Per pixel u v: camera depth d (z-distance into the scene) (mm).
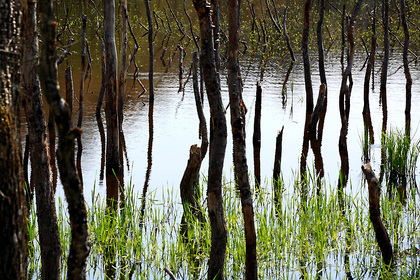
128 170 12156
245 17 37906
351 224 8953
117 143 11773
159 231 8961
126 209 9070
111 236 8391
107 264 7742
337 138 14469
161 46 28516
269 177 11719
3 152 3467
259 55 27125
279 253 7680
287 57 26562
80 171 12055
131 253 7918
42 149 6223
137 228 8781
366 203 9992
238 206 9336
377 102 18062
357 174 11852
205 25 6168
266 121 16078
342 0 40188
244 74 22766
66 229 8453
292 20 35750
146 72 22781
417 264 7441
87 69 22016
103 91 15555
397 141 11516
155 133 14773
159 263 7766
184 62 24859
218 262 6684
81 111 13844
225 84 20234
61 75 20953
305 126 15609
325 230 8320
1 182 3469
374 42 16266
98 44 27094
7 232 3518
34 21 6066
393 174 11422
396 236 8164
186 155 13117
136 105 17703
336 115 16703
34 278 7250
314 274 7398
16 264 3592
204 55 6277
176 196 10555
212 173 6523
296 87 20359
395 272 7199
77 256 3861
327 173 11953
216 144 6469
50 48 3410
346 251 8016
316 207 8805
